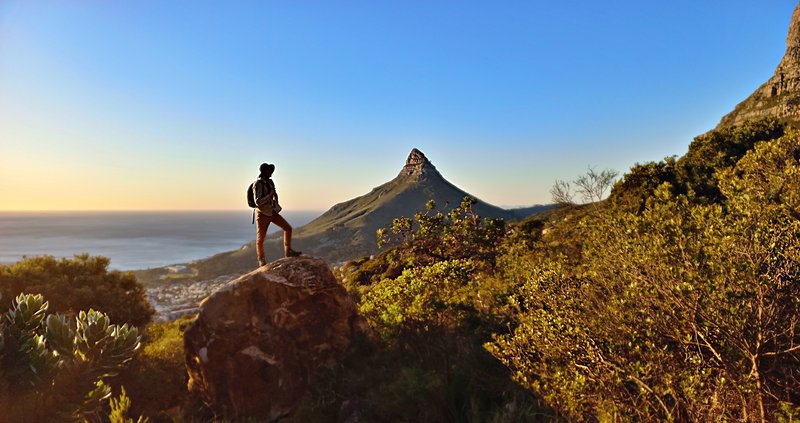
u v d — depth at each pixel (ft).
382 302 31.94
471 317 25.94
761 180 18.62
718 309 12.93
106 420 20.48
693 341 14.48
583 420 15.49
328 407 23.67
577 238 34.91
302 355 27.89
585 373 15.43
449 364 21.86
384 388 21.39
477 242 93.66
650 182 79.51
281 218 30.89
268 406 26.50
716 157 77.05
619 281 16.74
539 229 84.99
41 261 54.60
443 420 18.44
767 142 19.72
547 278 19.75
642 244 16.05
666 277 14.48
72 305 49.14
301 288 28.99
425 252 100.78
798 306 12.17
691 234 15.42
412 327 26.94
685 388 12.64
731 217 15.46
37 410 11.37
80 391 11.84
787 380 12.94
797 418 10.85
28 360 11.57
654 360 13.92
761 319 12.25
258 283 28.37
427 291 31.48
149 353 43.78
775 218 15.17
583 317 16.48
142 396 35.17
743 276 12.96
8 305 35.40
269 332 27.78
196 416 27.27
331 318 29.84
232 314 27.61
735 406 12.67
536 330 17.08
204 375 27.32
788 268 12.60
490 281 38.22
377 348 28.99
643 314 15.01
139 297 59.77
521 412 16.37
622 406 13.75
